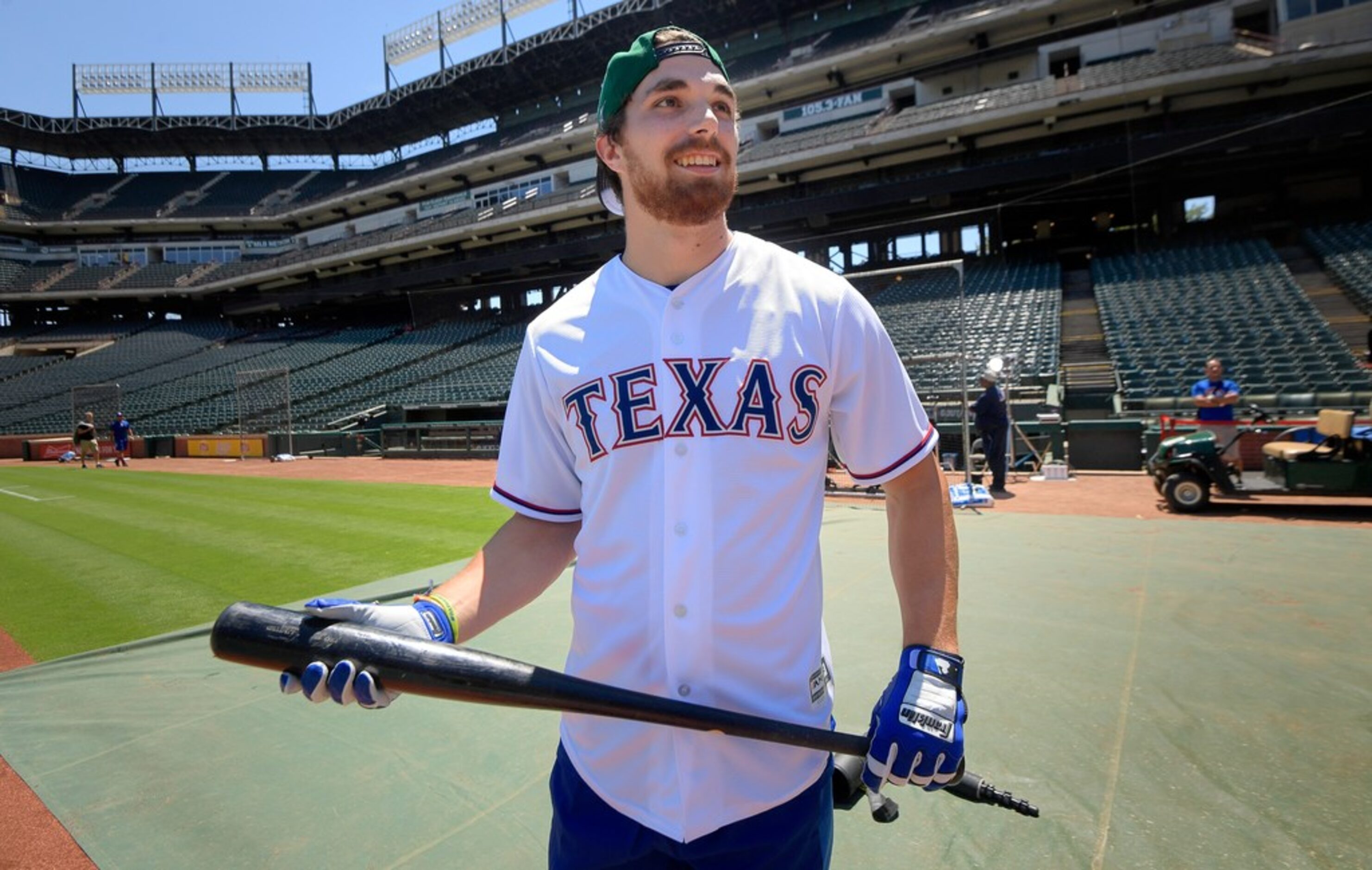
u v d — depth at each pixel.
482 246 36.66
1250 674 3.31
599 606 1.16
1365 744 2.67
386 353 34.16
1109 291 19.95
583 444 1.19
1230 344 15.44
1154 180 22.62
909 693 1.09
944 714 1.06
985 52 25.33
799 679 1.14
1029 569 5.34
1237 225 22.53
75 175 49.72
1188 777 2.51
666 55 1.17
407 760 2.87
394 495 12.34
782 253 1.25
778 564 1.11
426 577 6.12
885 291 24.72
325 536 8.38
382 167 47.12
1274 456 7.54
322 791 2.66
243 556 7.28
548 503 1.37
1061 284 21.67
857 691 3.34
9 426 31.88
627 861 1.15
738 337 1.13
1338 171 21.42
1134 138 20.80
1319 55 18.58
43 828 2.49
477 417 26.00
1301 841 2.16
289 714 3.32
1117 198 23.86
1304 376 13.26
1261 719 2.89
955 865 2.12
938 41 25.73
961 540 6.48
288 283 43.81
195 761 2.91
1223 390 7.91
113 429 23.77
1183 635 3.83
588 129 33.22
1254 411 10.03
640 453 1.12
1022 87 23.20
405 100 41.44
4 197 46.12
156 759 2.94
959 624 4.15
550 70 37.72
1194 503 7.62
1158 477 8.20
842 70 28.05
